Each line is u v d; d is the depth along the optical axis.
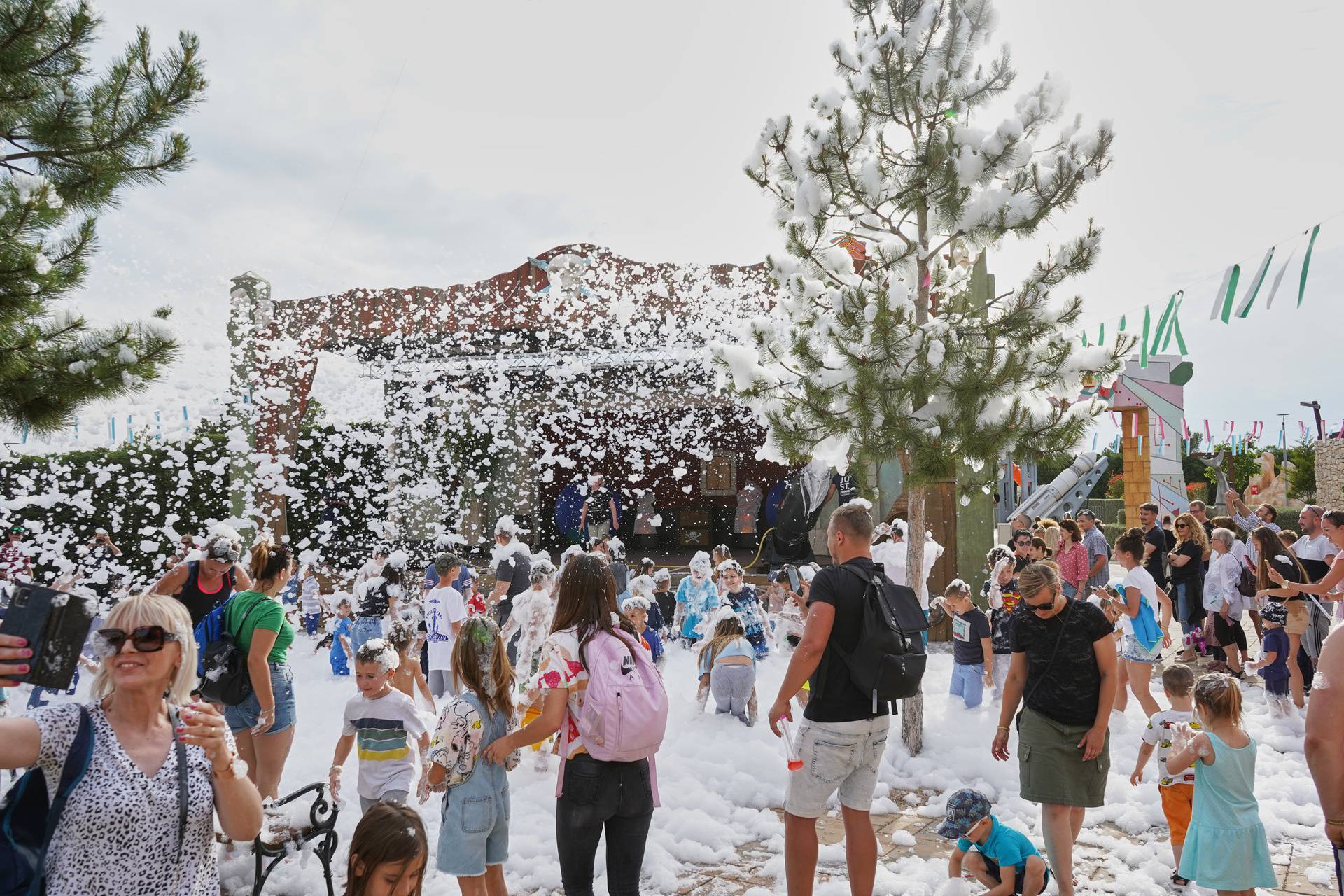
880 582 4.36
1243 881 4.11
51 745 2.28
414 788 6.41
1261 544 8.20
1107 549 10.93
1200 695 4.27
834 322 6.96
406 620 10.45
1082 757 4.40
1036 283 6.83
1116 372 6.96
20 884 2.16
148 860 2.27
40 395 6.53
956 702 8.65
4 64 6.34
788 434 7.26
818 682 4.29
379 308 14.98
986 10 6.99
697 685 10.04
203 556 5.28
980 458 6.77
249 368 14.32
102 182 6.82
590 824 3.72
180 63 6.91
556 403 17.36
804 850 4.30
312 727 8.62
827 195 7.17
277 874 5.04
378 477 16.97
